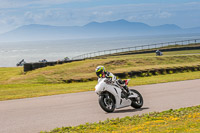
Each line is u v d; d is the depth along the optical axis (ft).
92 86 65.00
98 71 31.04
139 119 26.16
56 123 26.94
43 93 54.49
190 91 45.80
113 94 31.19
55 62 122.42
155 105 34.53
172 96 41.27
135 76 87.20
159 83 60.80
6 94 57.11
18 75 107.86
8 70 132.46
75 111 32.83
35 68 118.21
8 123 27.71
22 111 34.40
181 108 30.35
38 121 28.12
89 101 40.32
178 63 115.14
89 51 633.61
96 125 24.53
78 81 83.41
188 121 23.54
